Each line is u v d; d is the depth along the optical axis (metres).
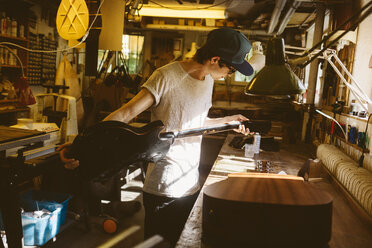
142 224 3.49
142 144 1.10
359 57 3.03
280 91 1.53
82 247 2.94
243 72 1.62
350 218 1.60
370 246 1.29
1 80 4.77
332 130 3.12
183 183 1.68
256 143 3.17
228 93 7.76
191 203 1.78
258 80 1.60
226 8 5.49
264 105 7.49
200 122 1.74
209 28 7.02
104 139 1.07
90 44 3.62
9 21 4.68
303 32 6.97
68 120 4.09
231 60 1.54
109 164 1.10
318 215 1.01
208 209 1.08
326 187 2.15
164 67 1.61
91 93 7.27
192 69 1.64
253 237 1.02
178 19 7.45
